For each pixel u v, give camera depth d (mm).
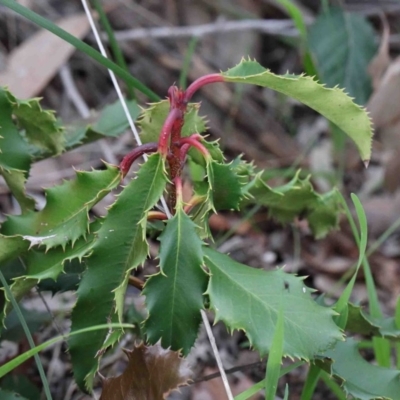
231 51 1764
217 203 843
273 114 1750
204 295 820
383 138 1569
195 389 1062
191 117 879
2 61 1366
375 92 1503
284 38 1807
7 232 852
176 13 1781
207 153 829
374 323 899
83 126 1018
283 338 803
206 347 1116
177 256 817
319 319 816
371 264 1367
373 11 1877
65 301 1086
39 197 1232
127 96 1551
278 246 1379
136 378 821
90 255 822
